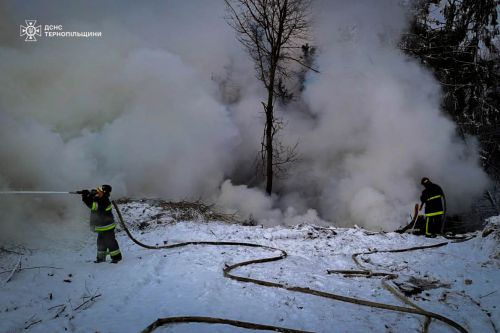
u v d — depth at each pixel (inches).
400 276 297.1
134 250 351.3
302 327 211.8
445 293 265.3
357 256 352.8
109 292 250.1
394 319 226.1
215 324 207.8
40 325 205.0
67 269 294.4
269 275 291.1
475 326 220.2
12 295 241.3
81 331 197.6
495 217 377.7
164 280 272.5
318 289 267.6
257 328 205.3
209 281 270.7
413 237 422.3
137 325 204.2
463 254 361.7
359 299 251.6
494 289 272.7
